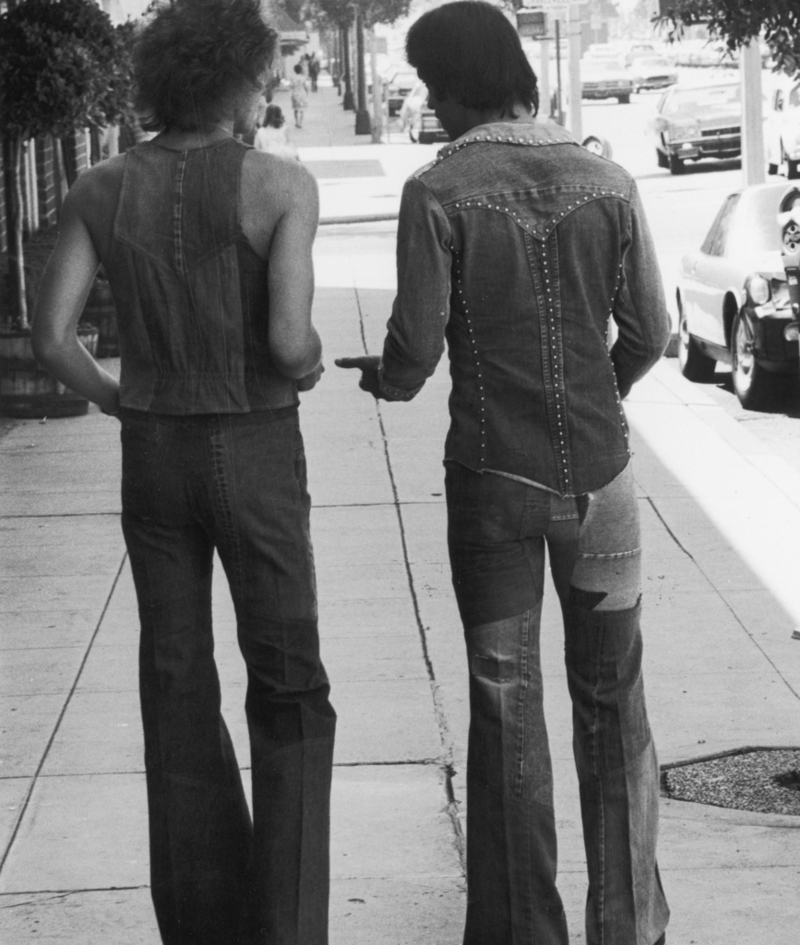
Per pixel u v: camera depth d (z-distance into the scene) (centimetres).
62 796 511
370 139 5350
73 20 1161
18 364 1184
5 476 1000
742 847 468
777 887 439
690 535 824
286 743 356
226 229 338
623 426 360
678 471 971
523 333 349
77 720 579
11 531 863
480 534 355
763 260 1264
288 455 351
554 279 347
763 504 888
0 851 471
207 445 345
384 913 426
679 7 1021
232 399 344
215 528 350
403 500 905
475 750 364
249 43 342
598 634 364
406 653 646
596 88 6200
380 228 2703
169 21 343
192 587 357
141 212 342
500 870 363
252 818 391
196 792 363
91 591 747
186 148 344
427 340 348
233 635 671
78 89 1143
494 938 365
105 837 480
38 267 1547
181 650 359
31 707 593
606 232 348
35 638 677
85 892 443
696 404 1207
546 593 723
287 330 338
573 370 351
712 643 653
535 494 352
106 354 1457
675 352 1594
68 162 1403
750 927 416
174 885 365
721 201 2856
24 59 1126
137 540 356
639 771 370
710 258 1362
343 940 411
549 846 366
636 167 3806
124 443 354
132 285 344
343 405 1176
